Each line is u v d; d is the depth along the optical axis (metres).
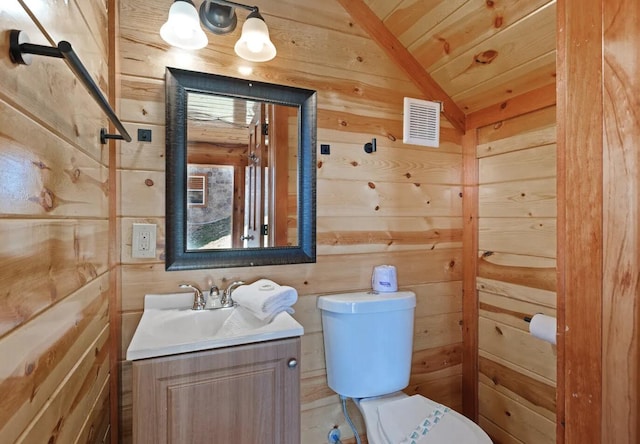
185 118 1.24
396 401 1.32
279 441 0.98
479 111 1.70
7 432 0.45
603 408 0.52
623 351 0.49
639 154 0.47
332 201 1.51
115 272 1.12
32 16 0.54
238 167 1.33
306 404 1.44
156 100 1.22
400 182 1.65
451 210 1.78
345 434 1.51
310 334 1.46
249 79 1.35
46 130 0.60
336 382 1.40
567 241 0.59
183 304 1.23
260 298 1.12
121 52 1.17
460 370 1.80
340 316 1.38
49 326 0.60
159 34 1.22
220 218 1.30
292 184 1.42
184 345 0.89
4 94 0.46
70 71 0.72
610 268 0.51
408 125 1.58
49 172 0.61
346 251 1.53
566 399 0.59
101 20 1.01
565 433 0.59
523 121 1.50
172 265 1.22
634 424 0.47
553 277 1.38
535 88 1.43
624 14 0.49
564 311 0.60
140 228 1.19
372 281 1.57
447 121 1.77
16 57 0.49
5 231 0.46
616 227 0.50
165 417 0.87
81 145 0.80
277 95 1.39
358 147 1.56
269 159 1.38
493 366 1.64
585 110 0.56
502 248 1.60
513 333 1.55
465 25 1.39
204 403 0.90
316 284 1.47
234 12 1.28
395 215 1.64
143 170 1.20
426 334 1.71
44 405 0.58
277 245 1.40
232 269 1.32
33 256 0.54
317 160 1.48
